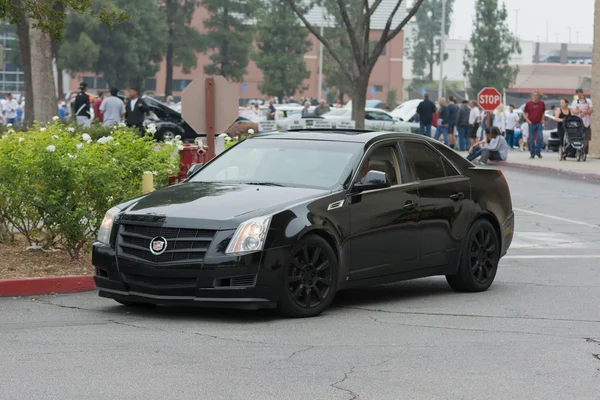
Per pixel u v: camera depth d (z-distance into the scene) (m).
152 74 111.00
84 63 103.75
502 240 16.03
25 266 16.09
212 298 12.41
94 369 9.99
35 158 16.22
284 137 14.92
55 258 16.80
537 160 46.78
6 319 12.83
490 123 54.88
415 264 14.52
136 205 13.30
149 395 9.05
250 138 15.18
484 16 115.06
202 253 12.44
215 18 117.19
